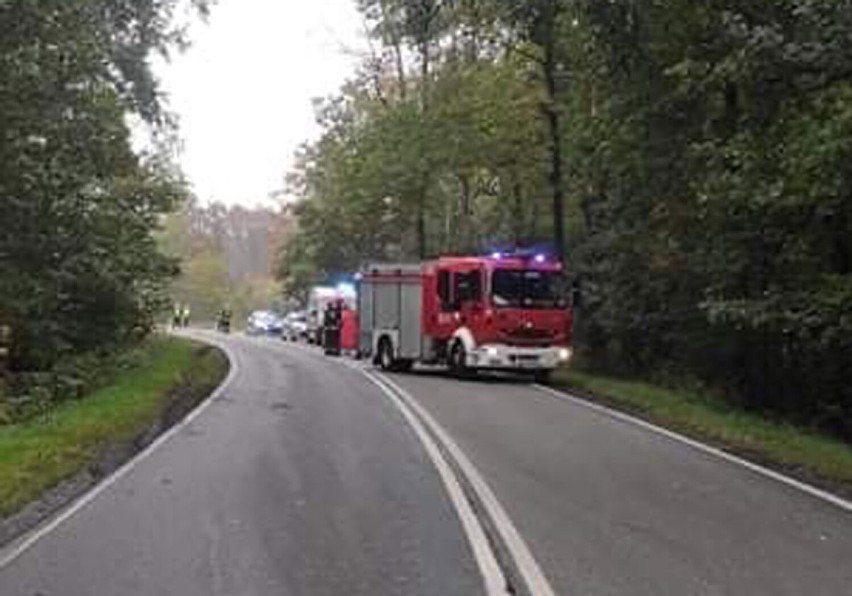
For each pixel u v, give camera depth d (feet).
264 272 506.48
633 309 110.52
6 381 84.07
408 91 176.45
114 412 68.59
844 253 75.56
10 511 41.14
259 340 226.79
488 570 32.65
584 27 64.95
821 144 58.70
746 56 55.57
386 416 76.02
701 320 98.63
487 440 63.52
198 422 71.61
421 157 160.45
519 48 125.39
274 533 37.86
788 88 60.29
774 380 90.27
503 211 165.68
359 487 47.19
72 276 95.96
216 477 49.73
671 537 37.60
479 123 145.18
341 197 192.34
